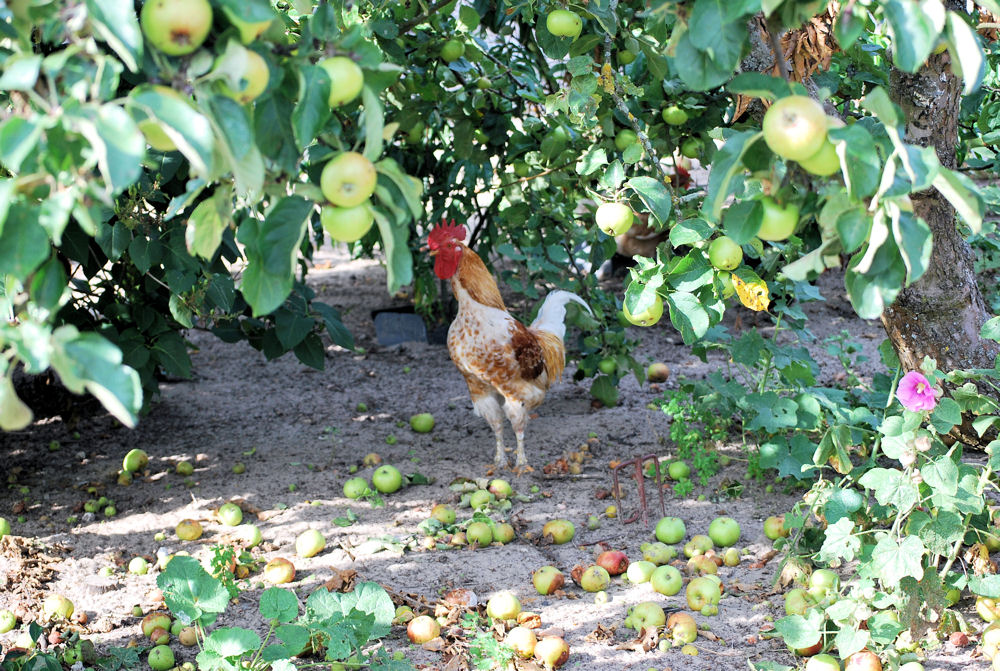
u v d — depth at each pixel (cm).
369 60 170
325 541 498
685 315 304
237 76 152
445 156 726
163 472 598
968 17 243
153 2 148
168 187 460
